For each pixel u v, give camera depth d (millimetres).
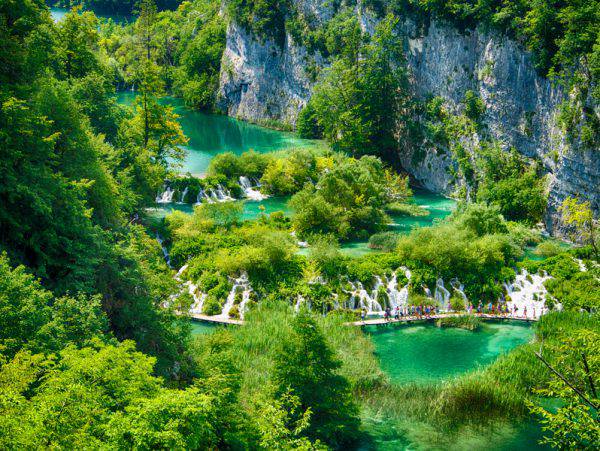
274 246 50438
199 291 48688
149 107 73000
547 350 36719
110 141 60469
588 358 22625
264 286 48406
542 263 52719
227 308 46875
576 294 47688
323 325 42125
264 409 24328
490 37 75125
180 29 177125
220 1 166500
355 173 67562
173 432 15797
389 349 41219
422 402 32875
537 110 68750
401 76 92688
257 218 66500
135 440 15430
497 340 42750
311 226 61938
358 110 95562
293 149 88875
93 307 24484
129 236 38094
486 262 51250
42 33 54469
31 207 28453
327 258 50781
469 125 79562
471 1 79125
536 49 68062
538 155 69000
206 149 104375
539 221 67500
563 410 20062
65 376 16547
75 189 32375
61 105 37969
